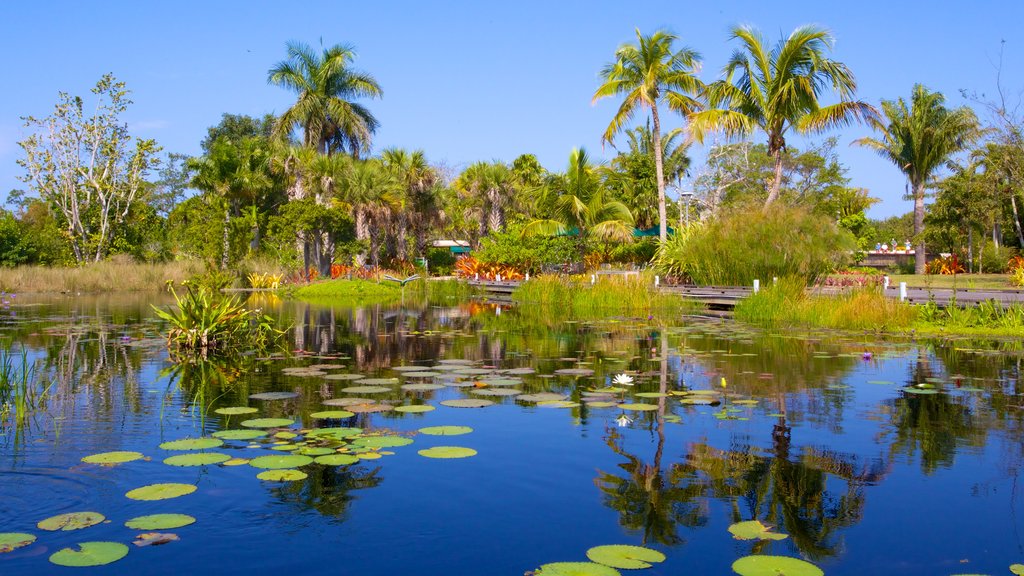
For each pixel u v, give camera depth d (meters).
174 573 2.44
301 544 2.69
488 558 2.57
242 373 6.75
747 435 4.34
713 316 14.48
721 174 35.16
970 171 27.03
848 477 3.52
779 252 16.66
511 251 27.70
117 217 32.00
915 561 2.58
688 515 3.01
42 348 8.68
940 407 5.16
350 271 29.61
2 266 28.77
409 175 33.56
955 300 11.73
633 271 22.39
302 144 32.97
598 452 3.96
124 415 4.85
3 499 3.13
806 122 20.16
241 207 34.66
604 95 22.61
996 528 2.88
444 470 3.60
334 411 4.94
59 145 30.56
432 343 9.45
